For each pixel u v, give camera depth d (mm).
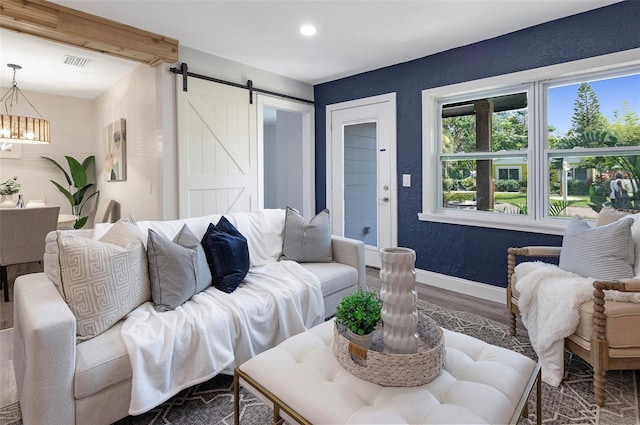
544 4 2564
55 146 5312
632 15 2490
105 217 4465
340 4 2578
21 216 3191
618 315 1668
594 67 2648
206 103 3566
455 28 2975
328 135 4605
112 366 1438
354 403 1109
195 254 1993
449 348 1450
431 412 1062
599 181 2775
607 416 1628
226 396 1791
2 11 2396
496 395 1137
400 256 1262
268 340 2006
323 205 4738
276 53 3564
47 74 4188
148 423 1589
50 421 1300
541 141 2996
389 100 3951
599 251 1999
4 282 3172
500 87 3215
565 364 2078
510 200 3238
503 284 3203
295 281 2285
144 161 3705
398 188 3924
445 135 3662
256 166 4043
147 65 3535
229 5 2588
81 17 2697
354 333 1346
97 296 1560
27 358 1312
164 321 1651
